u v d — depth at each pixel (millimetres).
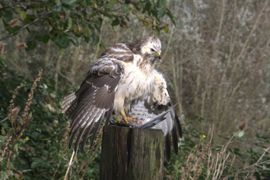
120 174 7047
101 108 8852
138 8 11211
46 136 11203
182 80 19250
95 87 9070
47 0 10898
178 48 19281
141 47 9602
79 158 10312
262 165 12383
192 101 18938
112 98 8984
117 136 7059
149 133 7004
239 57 19047
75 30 11086
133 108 9445
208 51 19500
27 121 9203
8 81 12109
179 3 19641
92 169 10438
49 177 10367
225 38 19828
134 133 7012
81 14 11070
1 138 9047
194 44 19484
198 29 19734
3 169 8914
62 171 10188
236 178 11609
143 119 9398
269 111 19203
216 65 19188
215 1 19812
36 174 10438
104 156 7148
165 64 18828
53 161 10539
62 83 16422
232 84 19156
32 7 11125
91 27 11344
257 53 19703
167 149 9453
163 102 9531
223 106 18297
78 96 9141
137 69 9406
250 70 19391
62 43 11172
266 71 19656
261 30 19906
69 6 10250
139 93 9406
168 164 11141
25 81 12109
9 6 11211
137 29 17891
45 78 14172
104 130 7148
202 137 11211
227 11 19938
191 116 18672
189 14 19703
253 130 18453
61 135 11109
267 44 19719
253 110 19062
